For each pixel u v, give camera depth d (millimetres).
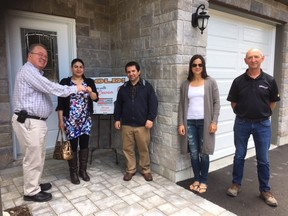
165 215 2260
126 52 3602
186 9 2803
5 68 3098
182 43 2812
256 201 2537
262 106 2412
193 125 2754
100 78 3428
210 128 2656
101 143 4062
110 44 3939
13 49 3262
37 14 3311
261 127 2465
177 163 2939
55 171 3229
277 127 4578
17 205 2404
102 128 4055
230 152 3977
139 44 3334
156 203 2465
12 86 3283
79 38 3658
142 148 2975
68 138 2854
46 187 2719
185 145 2799
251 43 4113
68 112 2838
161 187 2818
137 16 3320
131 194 2643
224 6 3350
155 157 3221
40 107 2350
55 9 3418
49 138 3670
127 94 2961
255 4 3672
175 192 2703
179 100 2844
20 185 2807
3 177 2998
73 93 2547
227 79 3773
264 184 2535
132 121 2930
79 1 3600
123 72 3715
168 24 2865
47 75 3545
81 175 3002
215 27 3475
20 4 3160
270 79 2391
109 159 3725
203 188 2732
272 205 2438
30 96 2305
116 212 2301
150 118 2895
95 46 3814
